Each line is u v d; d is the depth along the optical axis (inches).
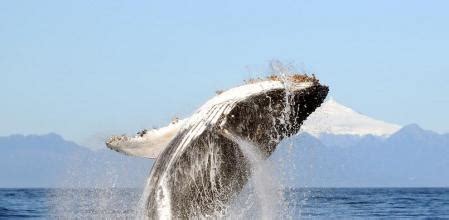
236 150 2075.5
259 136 2079.2
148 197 2100.1
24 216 4507.9
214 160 2069.4
